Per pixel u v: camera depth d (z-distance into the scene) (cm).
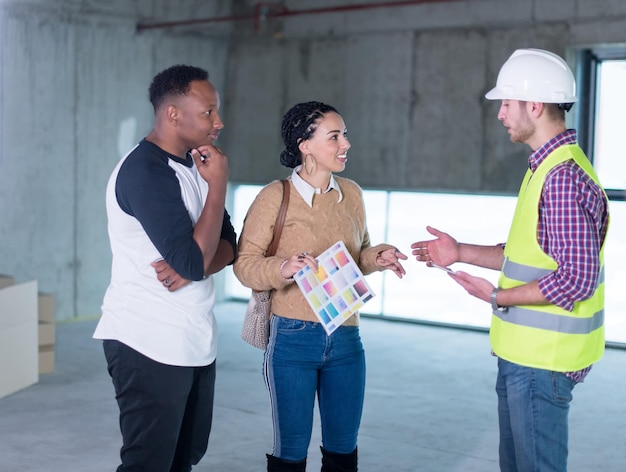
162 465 262
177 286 254
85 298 851
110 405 511
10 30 773
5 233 782
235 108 971
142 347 254
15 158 785
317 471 400
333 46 898
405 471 404
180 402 260
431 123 842
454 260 282
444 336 785
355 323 290
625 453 441
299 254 275
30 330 550
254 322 288
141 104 888
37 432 451
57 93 813
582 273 227
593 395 568
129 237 257
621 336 793
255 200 289
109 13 848
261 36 946
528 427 245
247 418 489
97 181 854
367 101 880
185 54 926
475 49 813
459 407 528
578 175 232
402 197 885
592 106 786
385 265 289
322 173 285
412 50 848
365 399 543
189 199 261
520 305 244
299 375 282
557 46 771
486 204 848
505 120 249
